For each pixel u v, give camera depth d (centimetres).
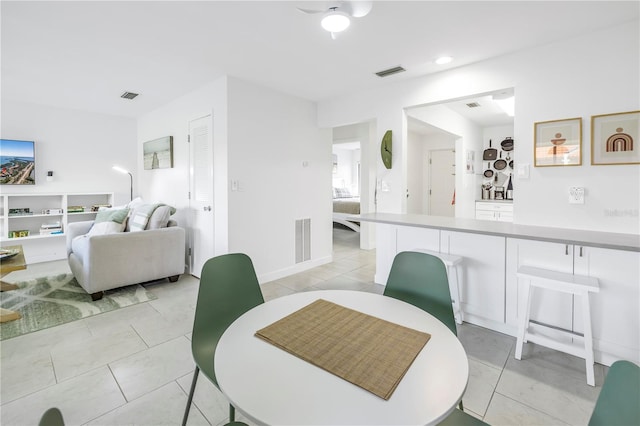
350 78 331
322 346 108
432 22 217
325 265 455
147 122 498
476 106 453
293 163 405
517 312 249
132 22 220
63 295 328
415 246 318
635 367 65
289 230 404
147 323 267
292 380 90
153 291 343
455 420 109
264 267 376
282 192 393
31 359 212
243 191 348
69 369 201
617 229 222
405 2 193
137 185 542
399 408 79
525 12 203
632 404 61
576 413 165
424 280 163
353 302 148
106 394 179
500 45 250
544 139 249
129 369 202
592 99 229
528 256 243
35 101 430
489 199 583
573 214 238
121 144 526
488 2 193
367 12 188
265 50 263
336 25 193
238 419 161
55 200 474
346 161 1094
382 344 109
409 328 122
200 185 376
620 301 209
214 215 354
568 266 226
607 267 212
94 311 289
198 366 135
